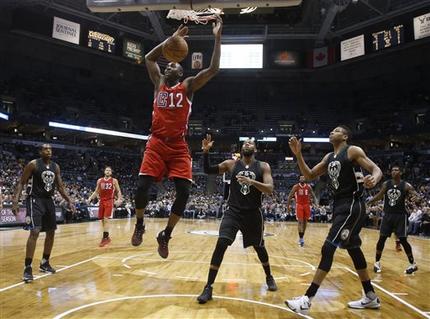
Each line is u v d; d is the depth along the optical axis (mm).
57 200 17234
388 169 28125
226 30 30969
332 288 5227
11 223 14742
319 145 34656
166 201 25375
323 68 31906
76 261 6895
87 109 32500
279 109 36062
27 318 3549
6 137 26375
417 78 31516
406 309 4230
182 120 4023
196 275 5836
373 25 29500
